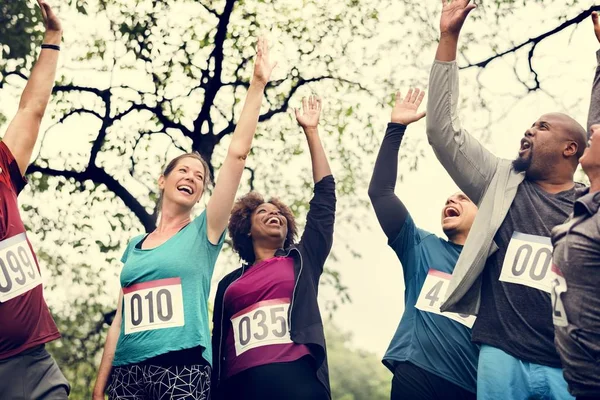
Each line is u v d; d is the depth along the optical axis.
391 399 7.42
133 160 12.95
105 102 12.91
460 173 6.75
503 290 6.36
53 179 12.96
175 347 6.52
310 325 6.93
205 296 6.80
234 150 6.99
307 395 6.67
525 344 6.21
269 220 7.52
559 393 6.09
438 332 7.41
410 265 7.79
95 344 13.20
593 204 5.48
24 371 6.23
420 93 8.03
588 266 5.37
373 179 7.92
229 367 6.97
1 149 6.58
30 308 6.29
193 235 6.88
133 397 6.55
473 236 6.53
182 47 12.99
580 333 5.34
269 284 7.06
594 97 6.11
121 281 6.82
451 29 6.73
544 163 6.59
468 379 7.30
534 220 6.45
